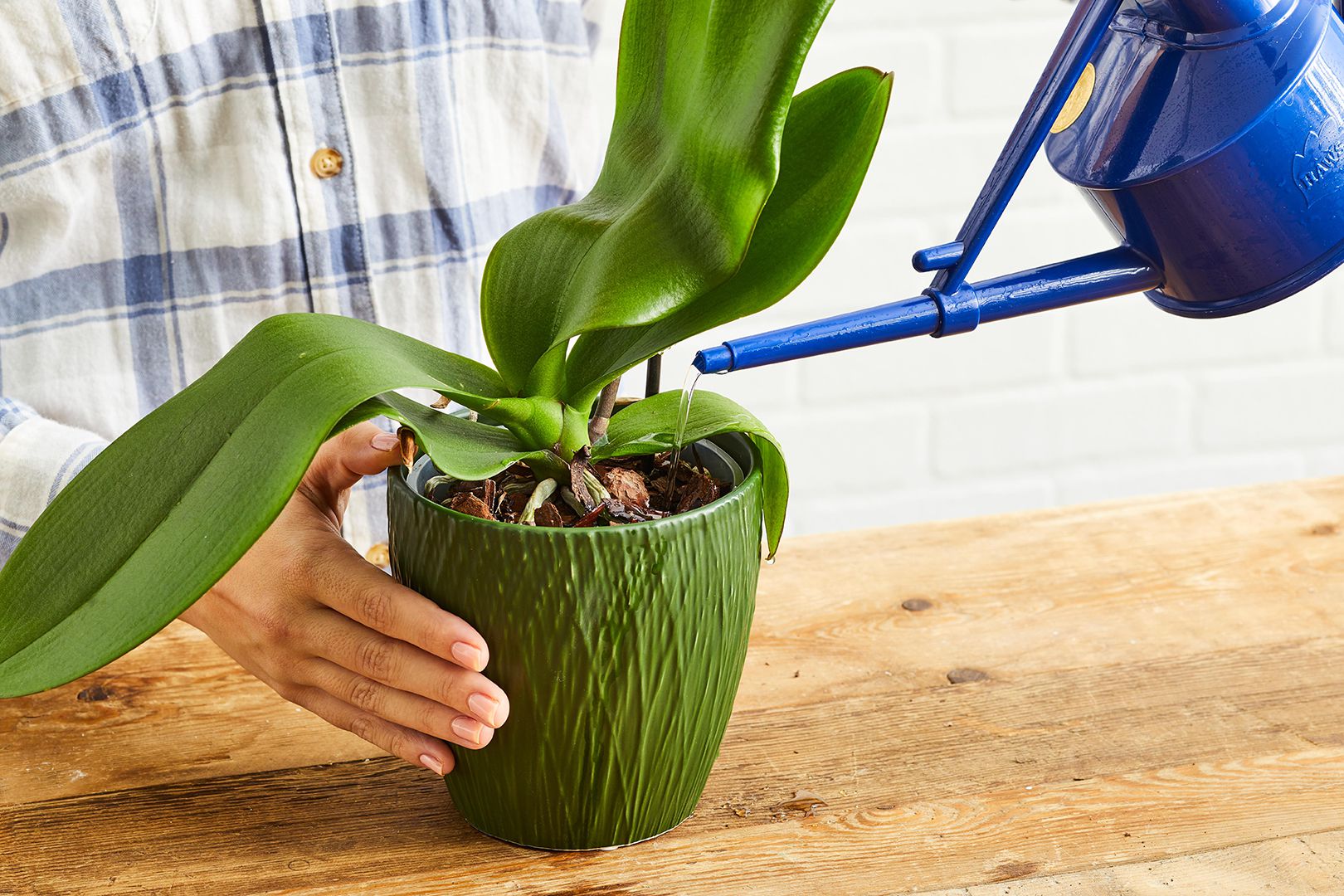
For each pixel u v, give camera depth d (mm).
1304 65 1090
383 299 1459
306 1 1373
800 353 1074
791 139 1076
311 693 1126
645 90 1104
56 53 1318
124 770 1174
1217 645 1255
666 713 1087
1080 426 2098
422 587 1089
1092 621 1276
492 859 1121
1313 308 2094
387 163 1428
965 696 1218
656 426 1113
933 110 1854
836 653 1254
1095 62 1131
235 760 1181
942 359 2008
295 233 1419
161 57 1353
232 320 1433
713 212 1019
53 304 1386
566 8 1484
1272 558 1333
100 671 1241
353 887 1105
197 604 1135
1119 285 1132
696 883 1106
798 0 994
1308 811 1141
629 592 1060
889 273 1921
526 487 1111
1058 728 1194
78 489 1043
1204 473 2168
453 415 1104
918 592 1305
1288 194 1100
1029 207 1924
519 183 1501
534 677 1071
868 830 1133
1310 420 2164
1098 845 1123
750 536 1094
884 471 2061
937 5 1820
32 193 1339
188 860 1121
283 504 1001
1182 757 1174
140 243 1398
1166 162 1096
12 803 1151
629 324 1018
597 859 1119
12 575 1029
